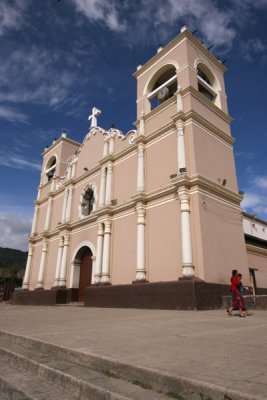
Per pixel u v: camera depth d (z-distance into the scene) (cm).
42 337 518
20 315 1133
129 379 304
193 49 1798
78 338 502
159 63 1905
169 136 1606
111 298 1531
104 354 362
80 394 294
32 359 402
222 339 476
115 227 1758
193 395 245
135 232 1600
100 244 1788
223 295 1252
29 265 2577
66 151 2820
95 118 2419
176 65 1766
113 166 1956
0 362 445
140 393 262
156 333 555
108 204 1805
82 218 2045
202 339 477
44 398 289
